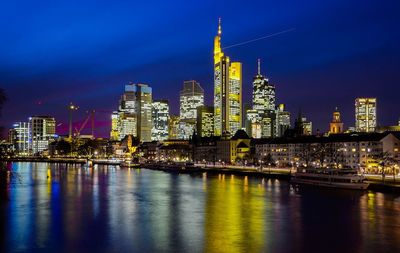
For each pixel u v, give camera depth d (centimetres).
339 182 17562
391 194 15300
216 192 16175
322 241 8288
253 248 7794
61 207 12144
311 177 19100
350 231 9112
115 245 7956
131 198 14275
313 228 9406
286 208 12062
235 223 9912
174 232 8962
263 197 14550
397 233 8950
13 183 19738
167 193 15862
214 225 9662
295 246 7938
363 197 14475
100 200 13688
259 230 9181
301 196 14838
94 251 7594
